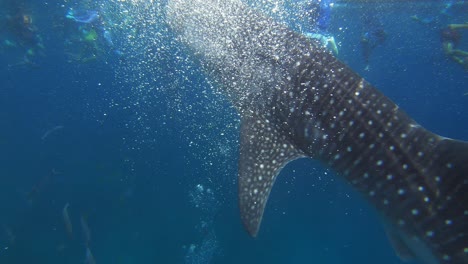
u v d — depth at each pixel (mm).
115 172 13734
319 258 11516
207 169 11148
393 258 11531
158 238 11094
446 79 22469
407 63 20422
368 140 2527
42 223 11367
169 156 13523
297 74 2799
